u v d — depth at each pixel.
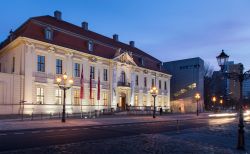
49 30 42.06
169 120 38.09
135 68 59.56
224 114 59.50
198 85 73.94
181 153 12.85
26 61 38.62
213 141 17.91
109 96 52.56
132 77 58.28
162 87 69.31
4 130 21.02
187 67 76.38
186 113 62.28
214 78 92.81
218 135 21.31
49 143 15.06
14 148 13.28
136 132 22.02
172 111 66.62
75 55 45.84
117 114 46.50
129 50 60.72
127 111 49.66
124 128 25.11
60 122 28.25
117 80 54.09
